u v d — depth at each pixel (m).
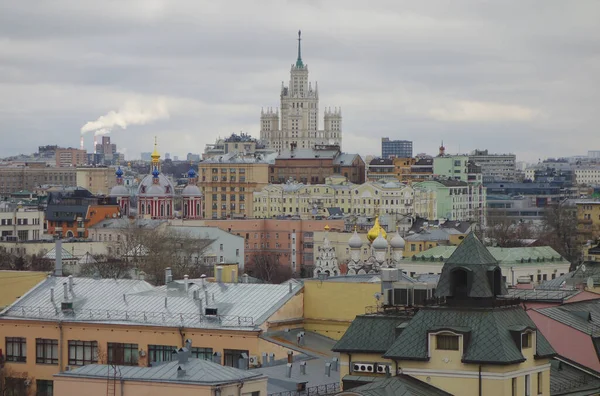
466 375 147.38
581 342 175.75
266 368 179.25
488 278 153.12
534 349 152.00
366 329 162.62
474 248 154.75
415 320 152.38
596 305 189.88
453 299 153.62
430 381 148.88
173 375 156.25
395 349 150.88
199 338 198.12
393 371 150.88
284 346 193.62
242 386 153.88
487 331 148.38
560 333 177.00
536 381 152.38
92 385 157.25
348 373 161.38
